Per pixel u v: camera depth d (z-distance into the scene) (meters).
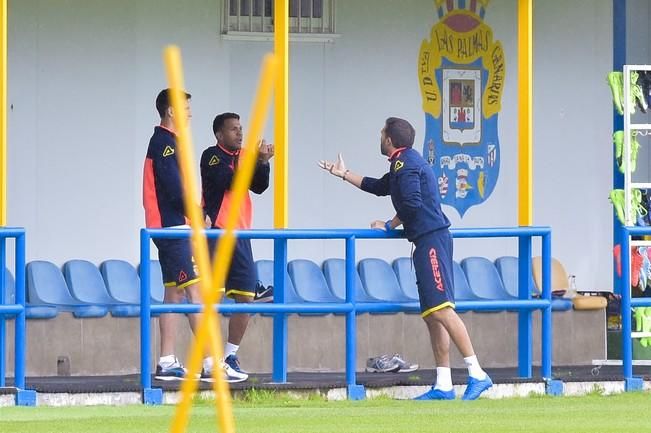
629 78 39.19
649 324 41.88
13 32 42.78
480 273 45.66
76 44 43.47
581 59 48.50
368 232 34.50
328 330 41.00
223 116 35.84
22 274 32.56
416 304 35.28
